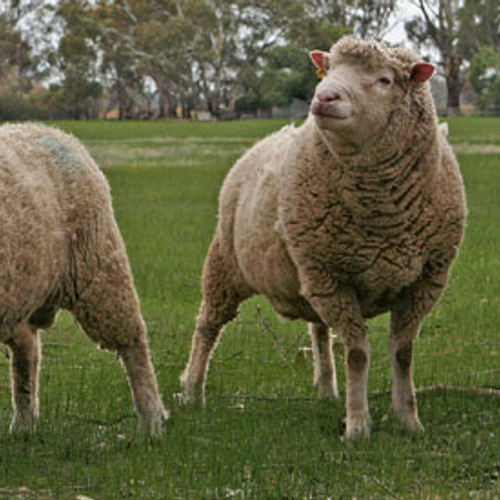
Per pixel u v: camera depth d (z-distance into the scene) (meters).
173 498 6.38
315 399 9.09
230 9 102.56
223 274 9.41
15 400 7.96
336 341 11.17
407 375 7.99
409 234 7.50
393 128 7.11
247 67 104.69
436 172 7.43
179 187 31.75
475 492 6.43
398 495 6.41
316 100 6.88
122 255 7.73
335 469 6.88
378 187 7.28
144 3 104.75
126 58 103.69
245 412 8.64
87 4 107.00
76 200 7.34
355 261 7.59
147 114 114.62
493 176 32.62
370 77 7.02
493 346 11.11
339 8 107.81
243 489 6.48
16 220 6.62
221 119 106.88
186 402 9.18
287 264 8.19
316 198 7.56
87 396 9.22
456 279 14.92
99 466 7.05
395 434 7.80
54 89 111.25
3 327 6.79
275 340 11.57
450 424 8.06
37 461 7.20
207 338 9.54
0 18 114.88
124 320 7.71
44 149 7.29
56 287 7.36
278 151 8.60
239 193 9.10
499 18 110.38
